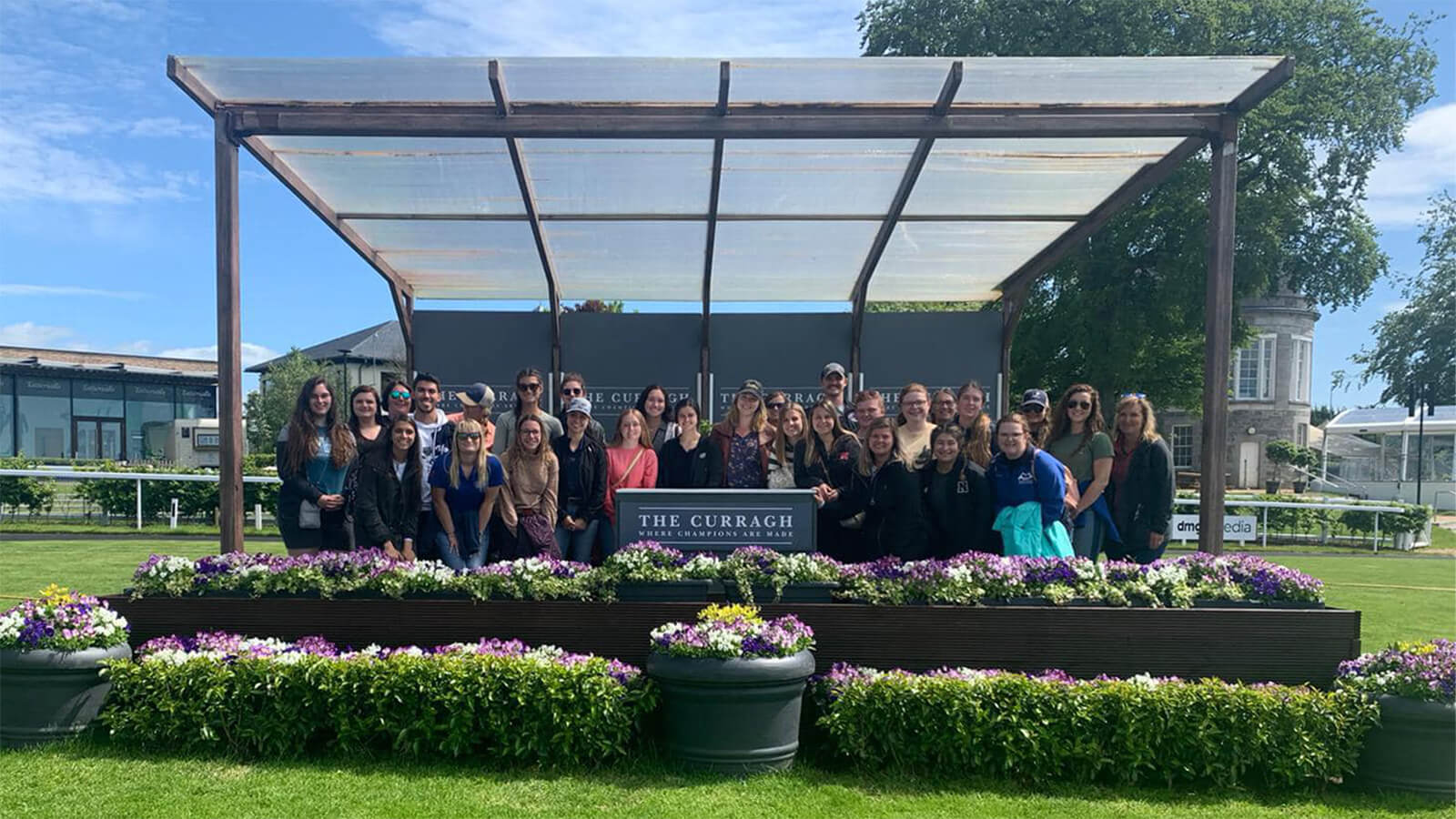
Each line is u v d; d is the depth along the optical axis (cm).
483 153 679
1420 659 418
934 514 542
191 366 4422
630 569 470
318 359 4006
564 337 1033
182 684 426
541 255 904
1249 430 3544
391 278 1016
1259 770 424
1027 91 574
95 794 378
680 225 858
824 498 559
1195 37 1831
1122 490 583
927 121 584
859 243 923
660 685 424
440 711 422
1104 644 458
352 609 469
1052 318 2044
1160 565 489
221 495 557
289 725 422
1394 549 1783
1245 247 1825
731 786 396
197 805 367
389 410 604
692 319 1041
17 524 1691
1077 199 792
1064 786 411
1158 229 1919
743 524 510
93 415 3981
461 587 472
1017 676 431
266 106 576
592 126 582
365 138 646
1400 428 3444
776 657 410
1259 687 429
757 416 589
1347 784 421
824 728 431
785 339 1041
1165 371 1981
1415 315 3366
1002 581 466
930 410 642
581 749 411
